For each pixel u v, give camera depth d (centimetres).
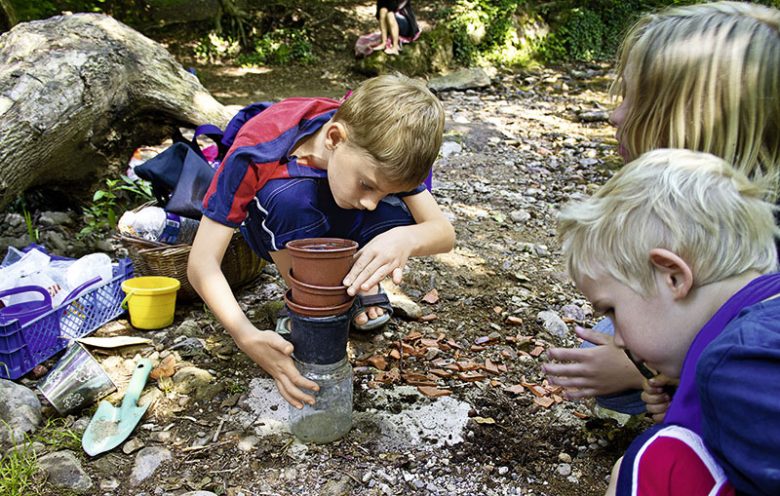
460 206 432
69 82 329
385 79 192
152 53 382
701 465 120
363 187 189
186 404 228
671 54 154
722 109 149
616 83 177
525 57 971
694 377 124
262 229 230
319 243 188
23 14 643
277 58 939
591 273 134
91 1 817
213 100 408
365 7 1084
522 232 395
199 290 201
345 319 192
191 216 268
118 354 253
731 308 120
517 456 207
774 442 104
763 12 155
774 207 138
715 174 125
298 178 216
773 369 106
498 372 250
